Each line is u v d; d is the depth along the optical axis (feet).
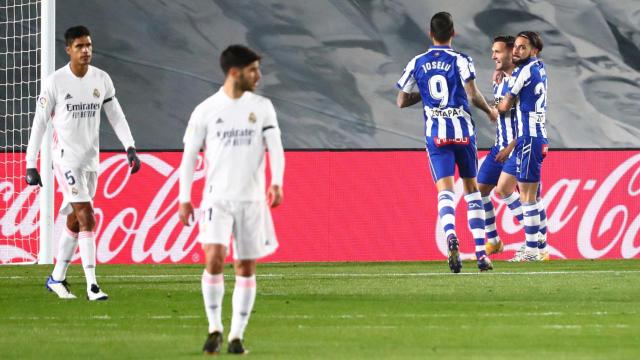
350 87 211.20
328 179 149.48
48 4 144.66
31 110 200.64
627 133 211.61
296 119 208.13
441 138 117.39
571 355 65.92
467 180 123.13
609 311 88.22
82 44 98.32
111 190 146.92
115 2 212.23
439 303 94.02
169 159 147.95
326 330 77.30
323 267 136.67
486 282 112.16
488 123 207.31
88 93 98.89
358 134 208.33
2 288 110.01
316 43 213.05
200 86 209.36
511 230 149.48
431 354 66.39
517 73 132.67
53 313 88.33
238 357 65.57
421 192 150.71
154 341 72.23
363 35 214.07
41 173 142.31
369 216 149.69
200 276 123.95
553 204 151.02
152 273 128.88
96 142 99.45
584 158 151.94
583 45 216.33
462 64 116.98
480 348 68.74
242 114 67.46
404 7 215.51
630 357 65.16
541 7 217.15
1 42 203.21
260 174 68.13
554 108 212.84
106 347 69.72
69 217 100.63
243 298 67.51
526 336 73.92
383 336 74.18
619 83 214.90
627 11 217.77
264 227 68.39
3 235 146.20
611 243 151.84
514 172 136.87
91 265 98.58
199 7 213.46
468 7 216.13
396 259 149.79
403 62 213.46
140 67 209.36
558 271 125.70
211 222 67.41
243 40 212.02
